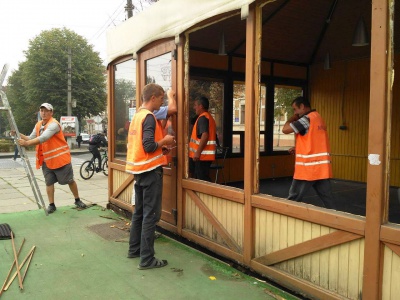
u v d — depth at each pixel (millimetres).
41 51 32281
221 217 3648
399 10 4898
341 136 7117
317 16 5734
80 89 33375
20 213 5480
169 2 4098
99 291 3000
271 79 7012
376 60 2293
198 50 6117
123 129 5539
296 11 5469
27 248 3988
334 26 6039
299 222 2861
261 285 3072
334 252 2631
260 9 3127
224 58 6414
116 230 4641
